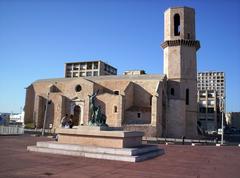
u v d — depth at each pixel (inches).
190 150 1058.7
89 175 436.5
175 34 2381.9
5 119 2373.3
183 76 2301.9
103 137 694.5
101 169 495.5
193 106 2301.9
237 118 5910.4
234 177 482.0
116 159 621.6
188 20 2357.3
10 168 469.4
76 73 5698.8
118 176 438.3
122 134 668.7
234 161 739.4
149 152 735.1
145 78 2309.3
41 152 706.2
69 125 1030.4
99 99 2156.7
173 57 2336.4
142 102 2252.7
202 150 1084.5
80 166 517.7
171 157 759.1
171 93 2308.1
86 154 651.5
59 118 2298.2
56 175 426.0
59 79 2738.7
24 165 505.0
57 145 713.6
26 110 2679.6
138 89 2281.0
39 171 452.8
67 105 2340.1
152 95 2224.4
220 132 1662.2
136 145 759.7
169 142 1546.5
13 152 696.4
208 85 7288.4
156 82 2229.3
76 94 2313.0
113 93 2311.8
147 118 2086.6
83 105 2284.7
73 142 731.4
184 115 2217.0
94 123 768.9
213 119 4682.6
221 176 486.6
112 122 2084.2
